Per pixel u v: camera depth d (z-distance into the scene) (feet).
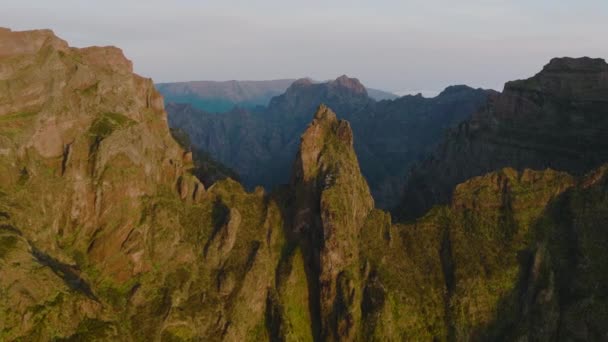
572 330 229.04
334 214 249.75
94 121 255.91
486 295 247.70
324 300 243.81
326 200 252.83
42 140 236.63
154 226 246.47
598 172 263.29
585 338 224.74
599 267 238.68
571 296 238.07
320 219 256.93
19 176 216.54
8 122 225.76
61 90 252.42
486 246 263.08
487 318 244.01
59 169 236.43
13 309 163.43
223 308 237.86
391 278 251.60
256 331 240.53
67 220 230.27
